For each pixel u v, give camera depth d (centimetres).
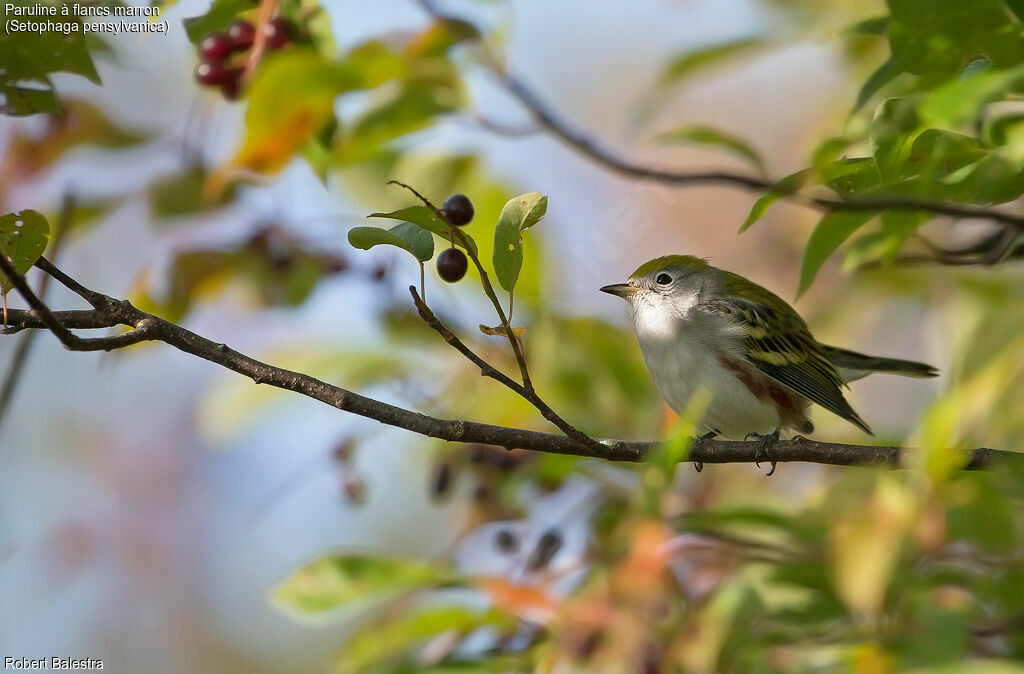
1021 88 690
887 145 681
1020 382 790
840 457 859
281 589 938
